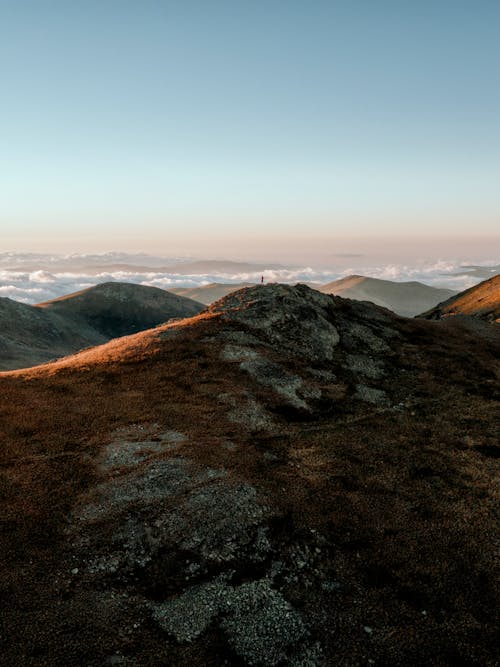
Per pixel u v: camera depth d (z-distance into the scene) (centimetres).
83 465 2948
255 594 2072
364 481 3130
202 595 2042
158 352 5109
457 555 2441
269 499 2708
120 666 1672
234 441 3491
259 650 1803
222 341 5522
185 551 2278
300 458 3381
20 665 1627
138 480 2792
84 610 1909
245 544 2356
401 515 2761
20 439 3206
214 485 2769
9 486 2655
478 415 4628
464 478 3344
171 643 1798
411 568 2309
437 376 5672
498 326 8206
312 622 1953
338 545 2430
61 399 3919
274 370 5000
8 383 4225
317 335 6075
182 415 3825
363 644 1866
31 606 1894
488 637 1942
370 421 4306
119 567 2173
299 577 2205
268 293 6912
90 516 2483
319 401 4584
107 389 4222
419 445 3859
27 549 2203
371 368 5669
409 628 1953
